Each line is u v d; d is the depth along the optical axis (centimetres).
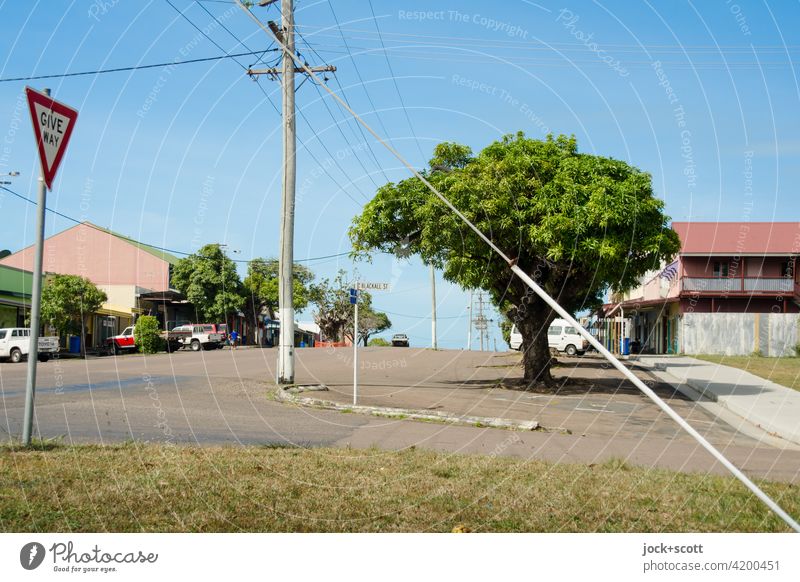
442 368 2838
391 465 767
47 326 4322
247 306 5878
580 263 2047
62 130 780
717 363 3362
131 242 5747
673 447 1080
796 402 1786
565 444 1052
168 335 4762
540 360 2111
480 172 1903
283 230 1836
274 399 1552
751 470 879
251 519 554
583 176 1942
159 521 543
